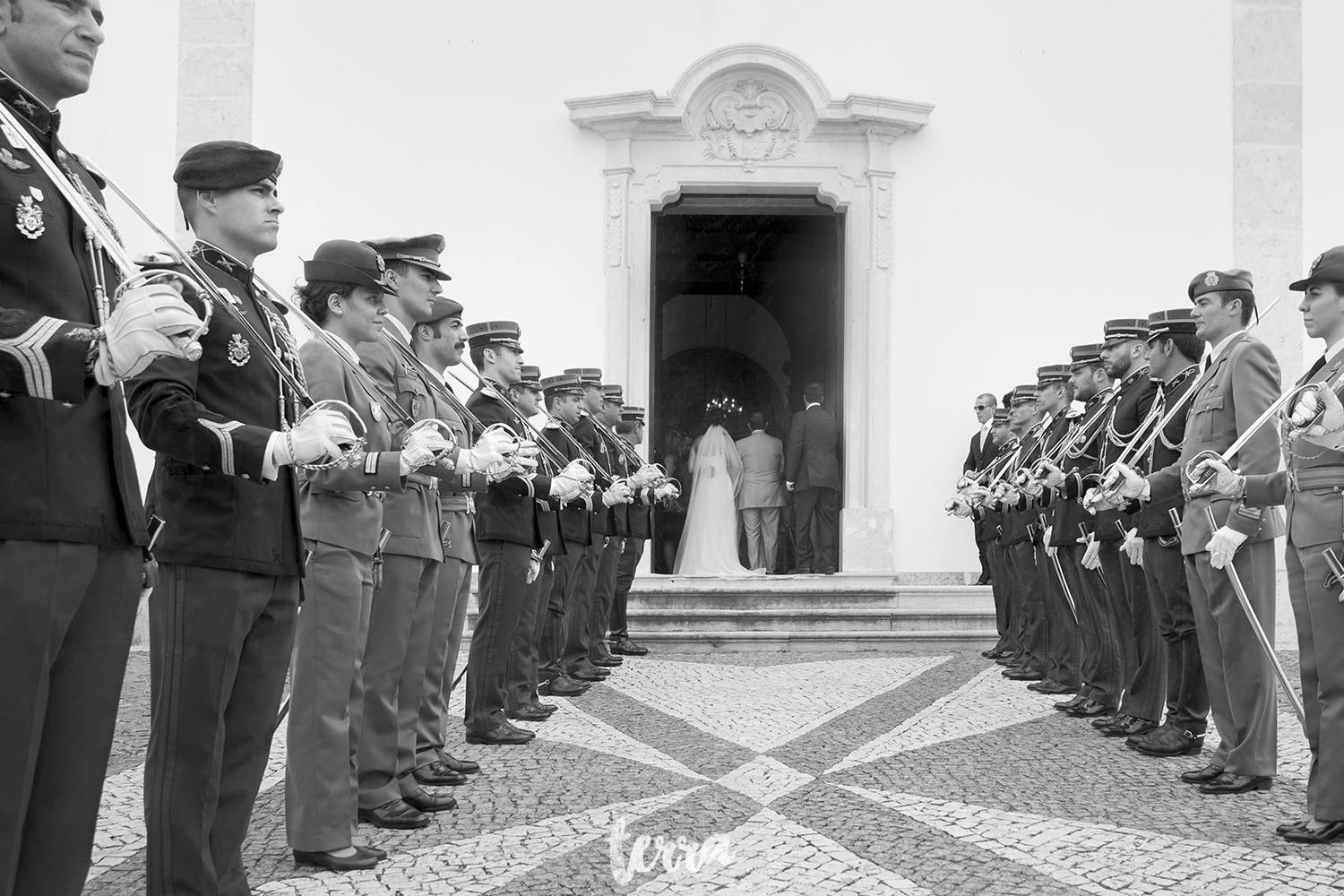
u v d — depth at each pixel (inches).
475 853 197.0
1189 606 277.1
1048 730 311.6
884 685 391.9
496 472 205.6
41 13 119.1
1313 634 210.7
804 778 253.6
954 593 520.4
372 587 199.8
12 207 113.9
